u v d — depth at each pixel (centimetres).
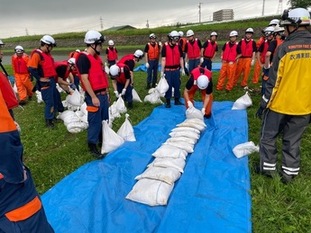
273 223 283
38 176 405
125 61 734
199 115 532
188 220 276
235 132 504
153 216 295
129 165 400
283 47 316
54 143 534
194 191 322
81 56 415
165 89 684
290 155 344
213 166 381
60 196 334
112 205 316
